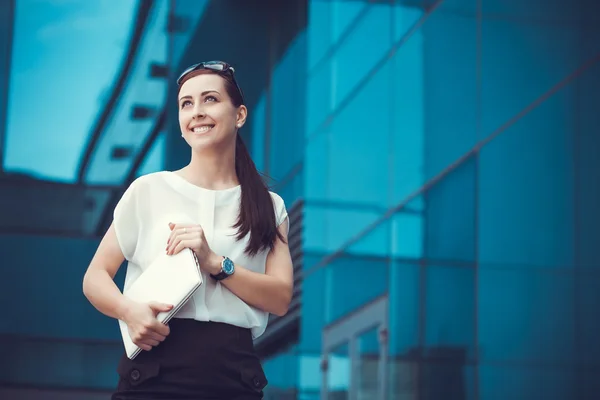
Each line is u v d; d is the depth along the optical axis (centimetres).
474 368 762
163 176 231
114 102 1138
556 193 662
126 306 216
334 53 1115
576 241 637
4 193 1116
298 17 1226
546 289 667
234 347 224
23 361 1092
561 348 646
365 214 990
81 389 1098
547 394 661
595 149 617
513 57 729
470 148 791
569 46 660
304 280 1103
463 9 808
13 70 1128
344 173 1049
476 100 784
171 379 219
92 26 1150
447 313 811
